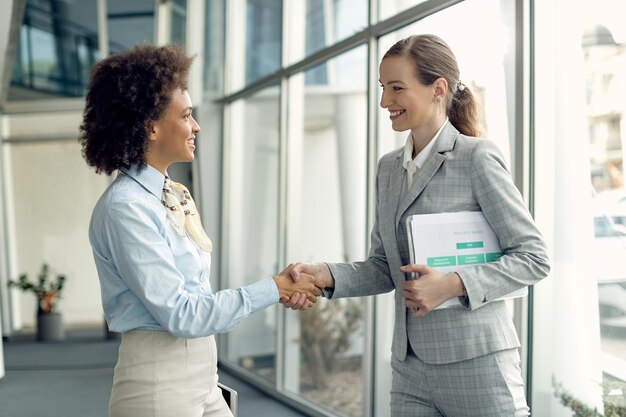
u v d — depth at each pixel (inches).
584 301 97.7
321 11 179.8
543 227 103.0
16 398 207.0
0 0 233.8
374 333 151.6
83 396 209.0
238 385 226.8
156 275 61.5
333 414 173.6
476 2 114.7
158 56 64.7
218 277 268.7
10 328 337.4
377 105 149.6
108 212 62.2
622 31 91.1
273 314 214.7
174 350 64.3
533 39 103.4
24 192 343.9
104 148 64.3
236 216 258.5
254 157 237.8
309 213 190.9
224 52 260.4
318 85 185.0
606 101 93.7
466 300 64.0
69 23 324.2
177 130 65.7
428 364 68.2
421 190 68.1
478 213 66.0
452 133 68.8
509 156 106.8
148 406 62.9
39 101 333.1
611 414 94.2
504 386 65.0
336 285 77.1
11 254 343.0
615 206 92.8
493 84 110.5
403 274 71.5
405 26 138.5
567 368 100.2
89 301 346.9
